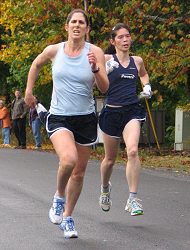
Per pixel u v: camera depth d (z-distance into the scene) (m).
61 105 7.67
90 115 7.77
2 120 27.17
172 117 27.56
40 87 31.00
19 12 21.70
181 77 20.16
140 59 9.30
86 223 8.98
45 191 12.00
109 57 9.12
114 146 9.14
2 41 32.78
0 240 7.96
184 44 19.17
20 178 13.95
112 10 21.12
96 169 15.74
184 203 10.76
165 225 8.90
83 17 7.56
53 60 7.71
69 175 7.51
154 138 25.81
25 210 9.99
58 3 20.55
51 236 8.19
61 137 7.53
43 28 23.50
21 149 23.67
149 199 11.15
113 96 9.02
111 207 10.25
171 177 14.31
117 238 8.08
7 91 36.97
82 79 7.58
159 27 19.83
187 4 21.14
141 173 15.02
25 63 27.42
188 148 23.11
